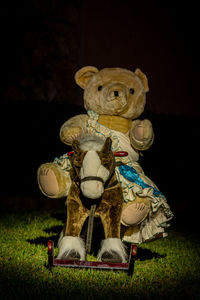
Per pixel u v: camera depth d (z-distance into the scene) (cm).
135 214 462
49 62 1412
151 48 1606
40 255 525
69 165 481
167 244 661
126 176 466
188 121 1199
